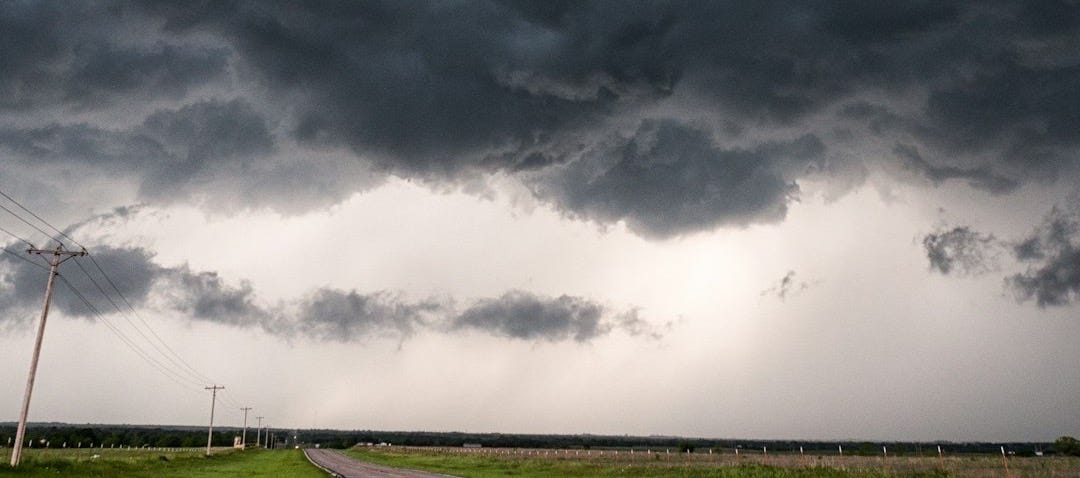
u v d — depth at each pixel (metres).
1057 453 95.44
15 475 36.69
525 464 66.44
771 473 43.78
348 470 59.38
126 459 69.75
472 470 59.09
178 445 192.62
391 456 100.94
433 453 115.00
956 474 41.00
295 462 78.38
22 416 40.28
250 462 83.31
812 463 56.75
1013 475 40.59
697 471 47.59
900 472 42.47
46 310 42.47
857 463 57.09
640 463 63.66
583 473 53.31
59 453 98.50
